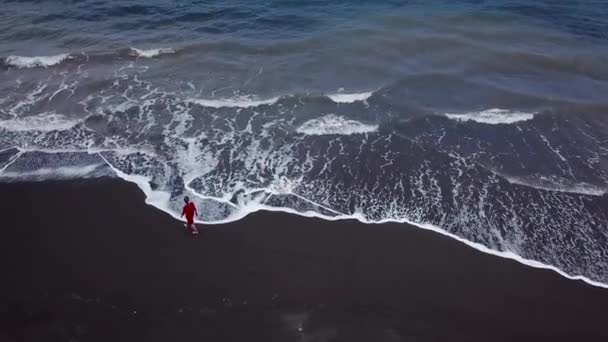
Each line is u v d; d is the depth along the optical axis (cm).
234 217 1421
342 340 1062
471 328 1109
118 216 1412
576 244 1349
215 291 1177
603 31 2655
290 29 2666
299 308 1138
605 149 1739
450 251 1321
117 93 2036
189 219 1316
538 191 1546
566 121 1894
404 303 1162
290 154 1703
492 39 2547
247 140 1767
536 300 1182
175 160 1655
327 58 2353
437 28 2659
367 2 3023
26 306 1122
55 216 1404
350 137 1797
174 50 2378
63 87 2064
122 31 2609
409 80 2172
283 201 1492
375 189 1551
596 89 2117
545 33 2623
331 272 1241
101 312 1112
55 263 1245
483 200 1507
